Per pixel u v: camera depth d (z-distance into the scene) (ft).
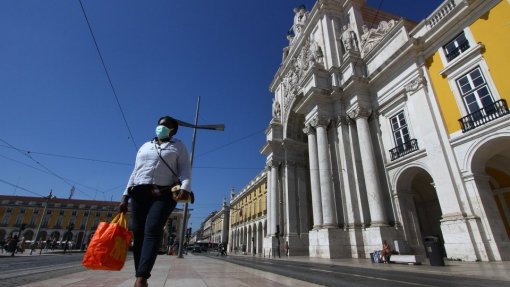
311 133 43.65
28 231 133.39
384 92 36.24
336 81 43.04
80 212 138.82
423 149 29.58
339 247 34.27
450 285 11.33
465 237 23.99
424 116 29.78
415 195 38.45
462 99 26.94
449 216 25.62
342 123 39.91
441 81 29.09
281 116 64.34
